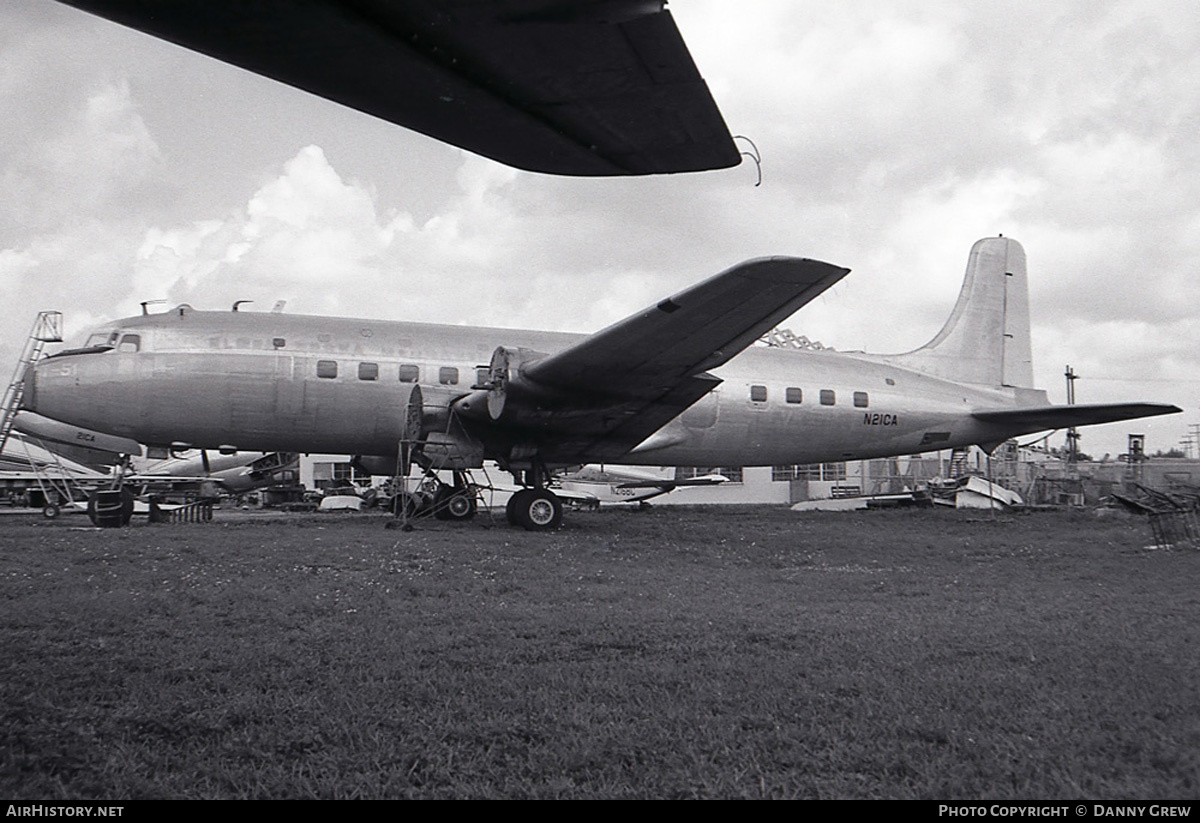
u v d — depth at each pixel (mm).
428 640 6316
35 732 4176
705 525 19859
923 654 5824
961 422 23969
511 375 15773
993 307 25656
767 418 21859
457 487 20422
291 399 18625
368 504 30344
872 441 23188
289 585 8984
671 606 7973
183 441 19000
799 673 5320
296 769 3795
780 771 3771
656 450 20969
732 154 2621
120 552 11820
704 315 13516
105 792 3531
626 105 2375
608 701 4754
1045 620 7258
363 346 19219
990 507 29172
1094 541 15805
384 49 2186
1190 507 14367
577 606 7934
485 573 10164
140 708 4555
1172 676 5160
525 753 3994
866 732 4184
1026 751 3889
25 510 28281
